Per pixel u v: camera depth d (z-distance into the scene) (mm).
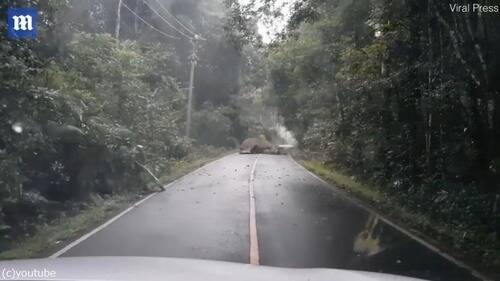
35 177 13242
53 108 10836
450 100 13688
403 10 14773
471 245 9430
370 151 20266
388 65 17531
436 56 14086
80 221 11664
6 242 9742
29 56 10883
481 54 11812
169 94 34906
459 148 13953
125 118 21609
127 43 25328
